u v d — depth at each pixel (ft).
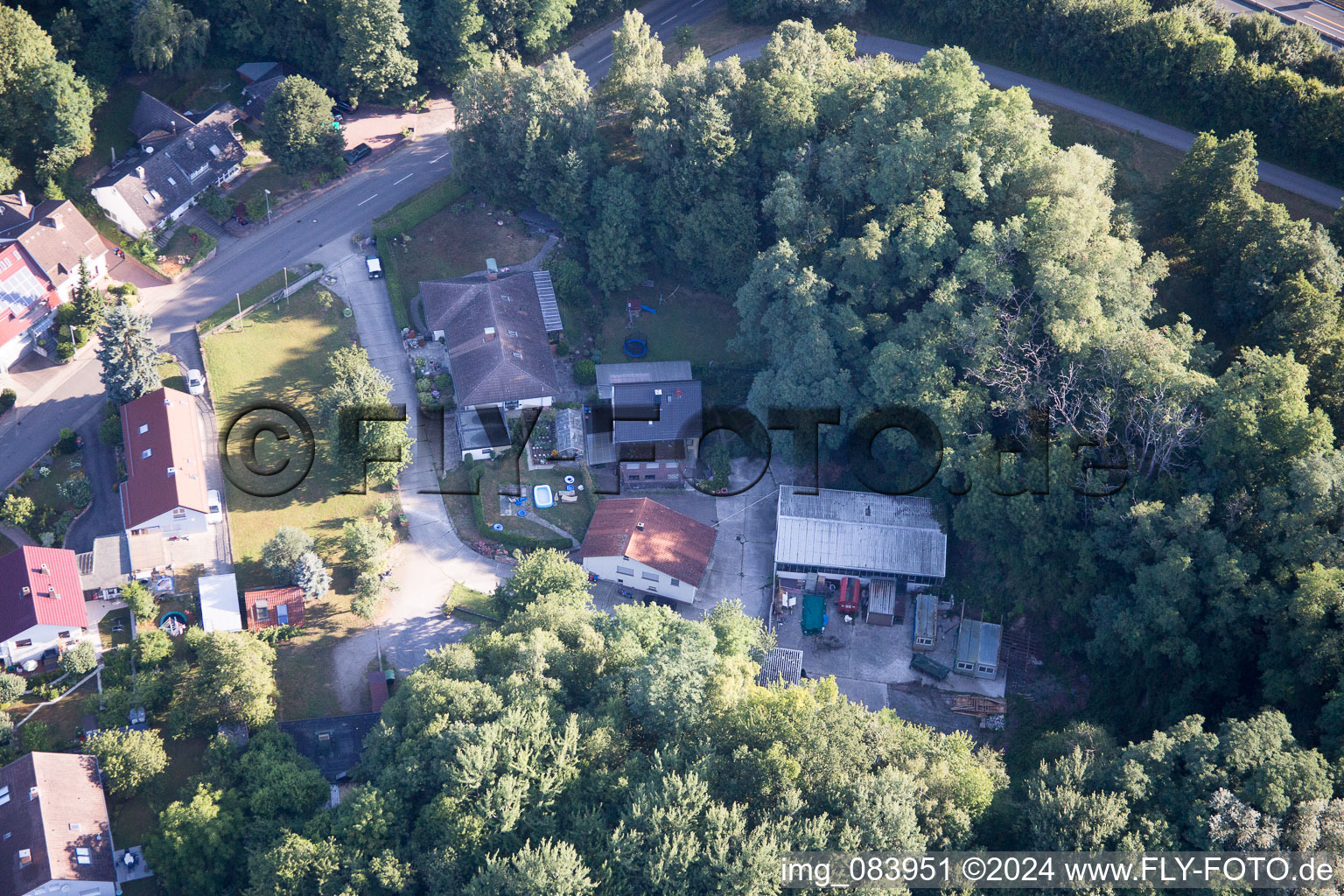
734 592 412.36
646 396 440.86
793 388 409.49
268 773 321.32
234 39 512.22
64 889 302.04
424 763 306.76
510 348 438.81
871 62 470.80
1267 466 354.33
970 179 404.98
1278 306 393.50
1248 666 343.67
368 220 486.79
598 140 476.13
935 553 402.11
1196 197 423.23
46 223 446.60
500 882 271.69
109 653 364.38
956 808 293.64
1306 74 459.73
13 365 433.48
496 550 411.95
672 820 276.82
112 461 413.80
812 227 431.84
